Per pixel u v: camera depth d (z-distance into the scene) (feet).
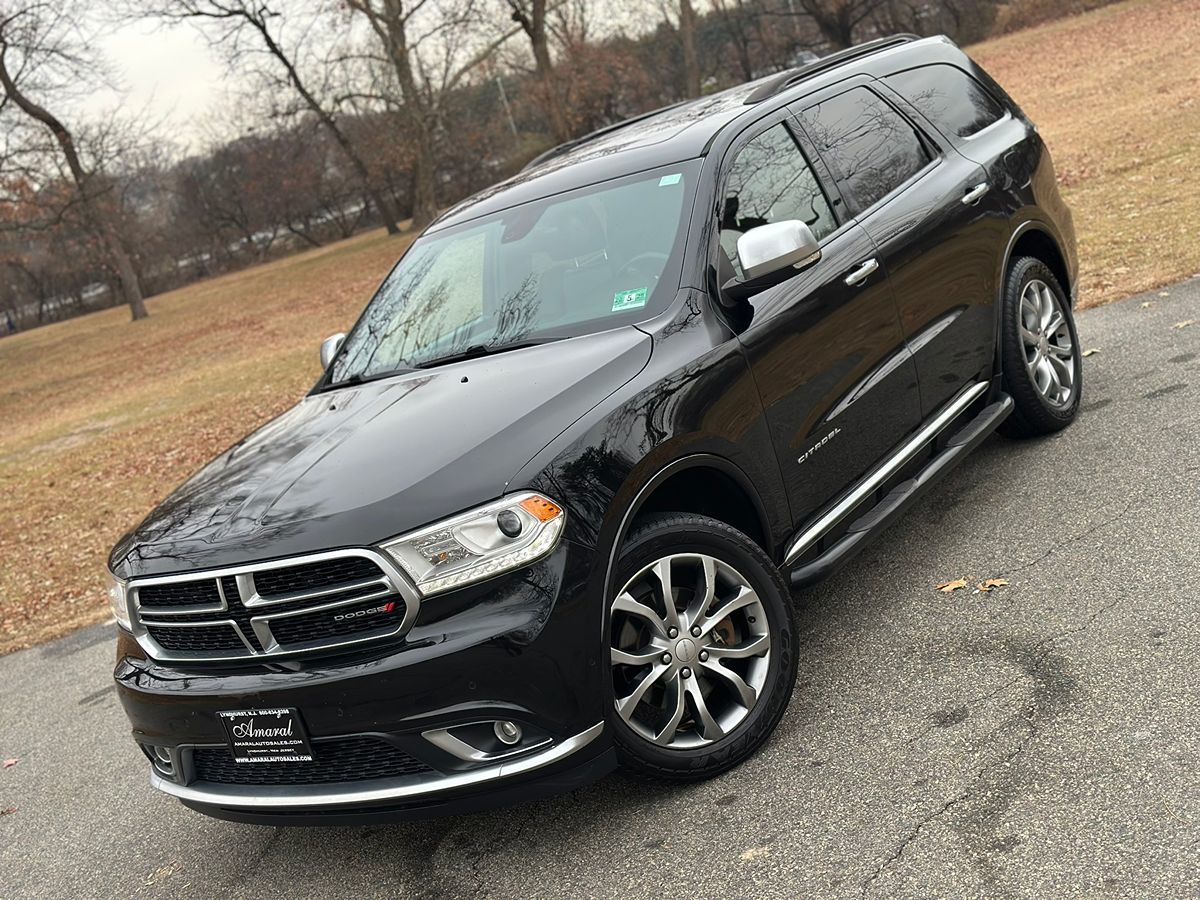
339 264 157.58
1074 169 49.26
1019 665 11.21
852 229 13.47
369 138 144.25
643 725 10.29
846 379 12.64
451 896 9.98
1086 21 151.02
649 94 202.80
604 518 9.66
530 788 9.44
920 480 13.75
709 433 10.70
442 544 9.16
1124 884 7.79
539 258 13.21
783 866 9.05
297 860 11.43
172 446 47.67
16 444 64.39
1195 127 50.70
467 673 9.07
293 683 9.38
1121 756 9.27
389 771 9.53
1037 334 16.81
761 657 10.86
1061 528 14.14
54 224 131.54
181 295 199.82
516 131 177.27
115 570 10.57
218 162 241.76
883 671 11.86
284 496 10.09
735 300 11.60
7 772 16.40
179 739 10.17
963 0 194.49
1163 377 18.62
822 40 213.25
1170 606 11.53
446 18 122.21
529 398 10.39
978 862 8.45
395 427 10.83
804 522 12.04
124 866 12.42
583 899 9.37
